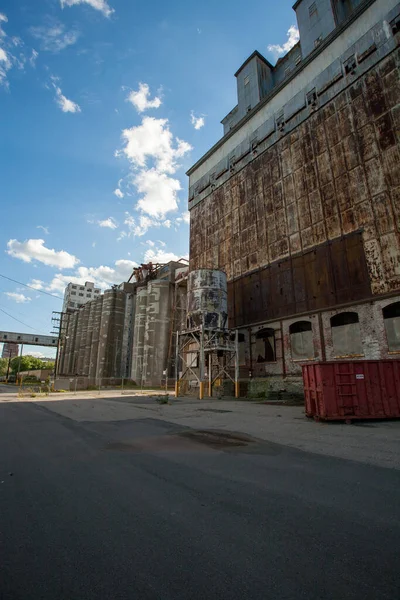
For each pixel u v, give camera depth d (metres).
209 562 2.98
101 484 5.20
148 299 58.50
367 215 20.33
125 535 3.52
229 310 30.50
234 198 32.66
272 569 2.86
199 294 26.39
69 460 6.70
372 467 5.98
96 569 2.89
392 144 19.77
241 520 3.87
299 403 18.83
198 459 6.71
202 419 12.64
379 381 11.51
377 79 21.33
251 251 29.20
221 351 26.77
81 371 76.44
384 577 2.72
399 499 4.48
